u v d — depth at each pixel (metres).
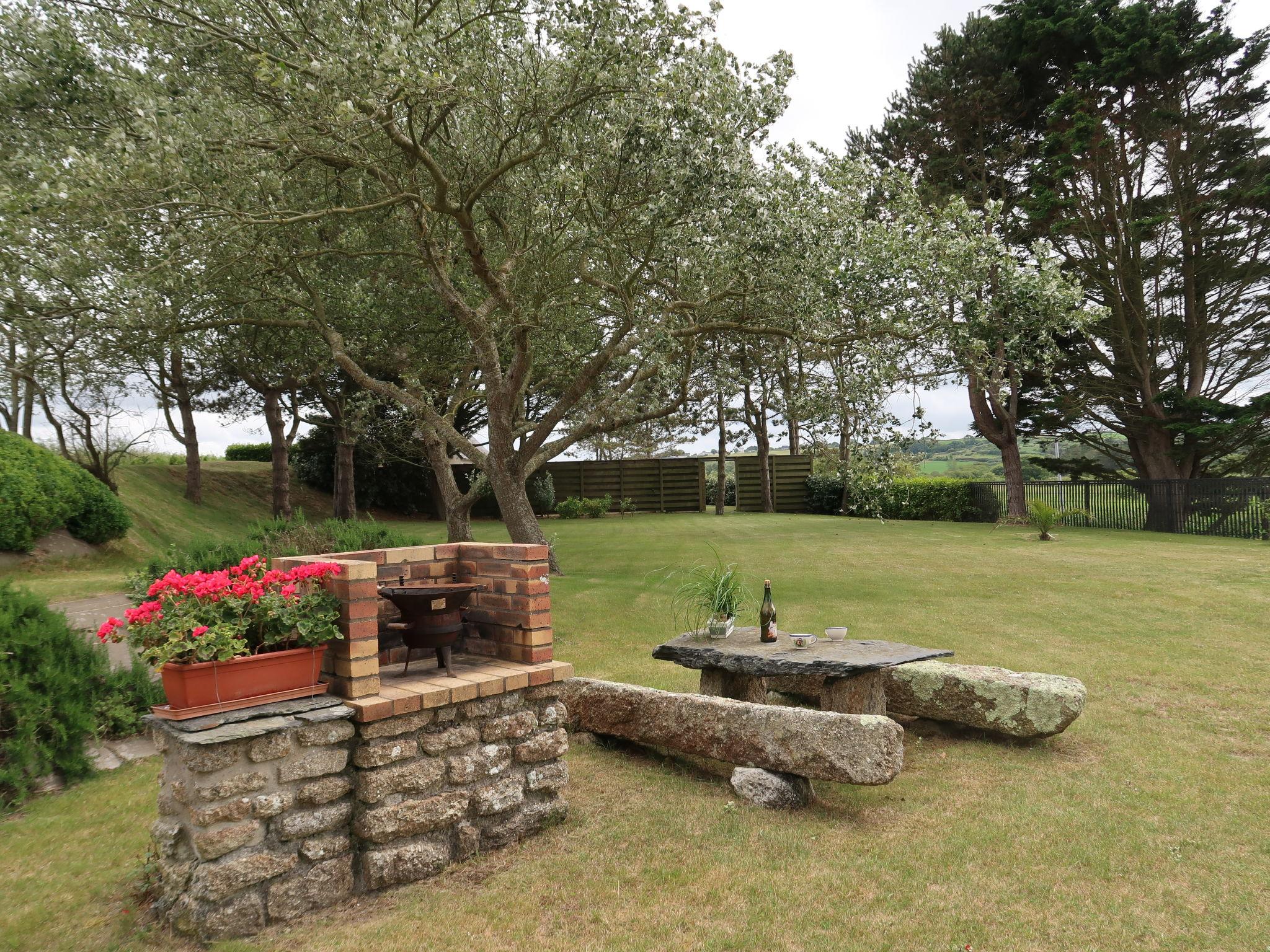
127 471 19.05
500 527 21.80
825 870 3.18
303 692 3.09
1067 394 19.64
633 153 8.09
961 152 20.69
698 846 3.45
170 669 2.82
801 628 7.78
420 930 2.79
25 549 10.88
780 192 8.33
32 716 4.32
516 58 8.17
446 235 9.98
